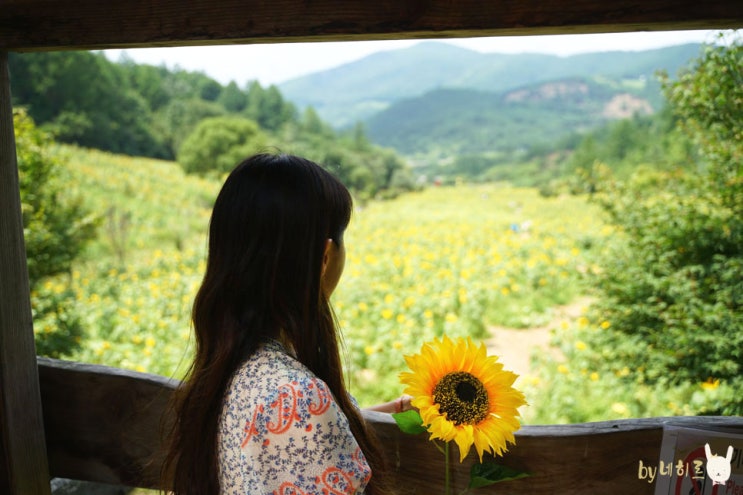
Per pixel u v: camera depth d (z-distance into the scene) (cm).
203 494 93
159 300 810
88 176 2323
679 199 452
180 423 97
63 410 151
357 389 523
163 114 6106
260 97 7550
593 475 123
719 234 411
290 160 95
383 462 111
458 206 2842
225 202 94
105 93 5244
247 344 92
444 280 838
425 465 129
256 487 86
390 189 4806
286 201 91
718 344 379
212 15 109
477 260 1013
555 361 572
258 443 87
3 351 138
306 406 86
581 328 625
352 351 570
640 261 460
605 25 91
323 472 87
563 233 1309
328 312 101
